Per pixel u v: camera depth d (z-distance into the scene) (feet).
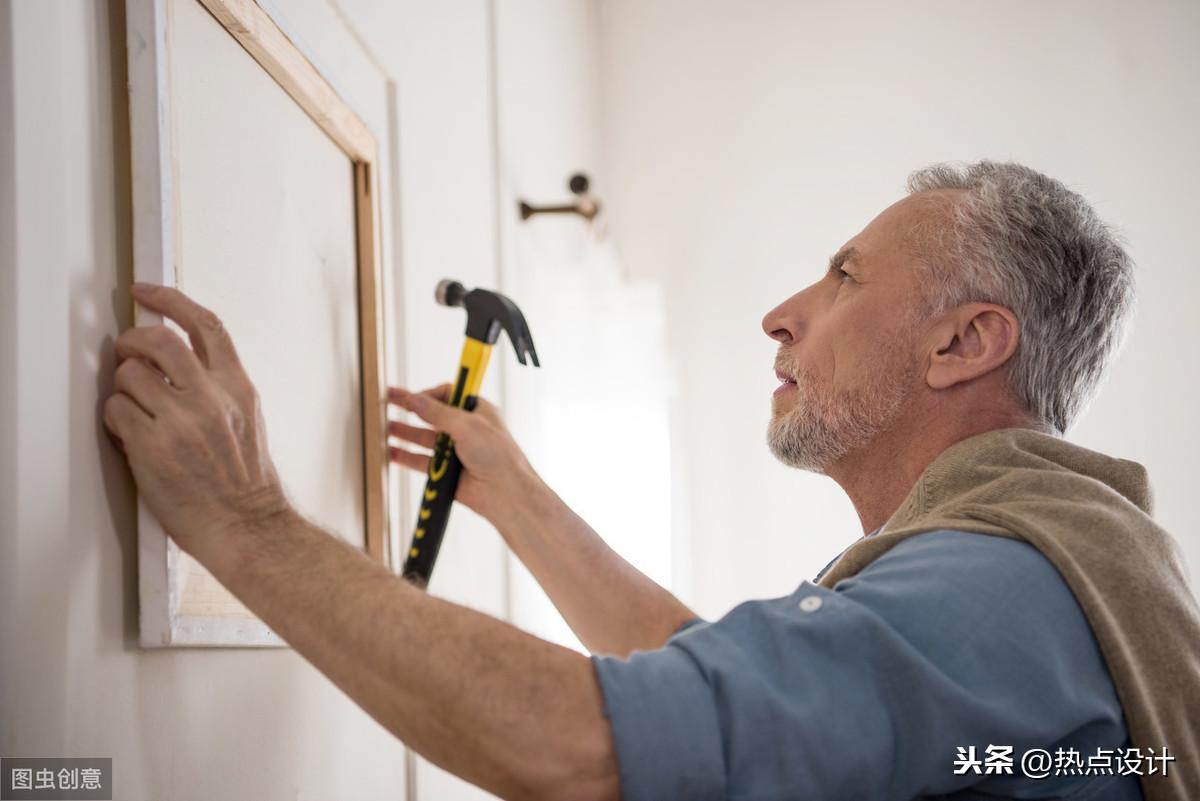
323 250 3.54
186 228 2.60
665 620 3.75
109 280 2.35
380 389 3.85
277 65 3.11
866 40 9.32
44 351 2.10
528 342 3.84
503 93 6.34
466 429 3.78
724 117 9.48
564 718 2.35
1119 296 3.66
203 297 2.68
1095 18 8.95
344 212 3.77
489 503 3.87
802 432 3.61
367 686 2.42
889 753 2.45
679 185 9.47
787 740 2.39
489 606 5.33
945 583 2.66
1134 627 2.79
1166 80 8.79
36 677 2.03
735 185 9.39
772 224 9.28
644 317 9.25
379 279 3.94
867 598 2.63
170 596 2.40
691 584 8.89
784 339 3.83
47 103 2.13
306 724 3.29
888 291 3.53
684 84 9.57
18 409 2.01
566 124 8.32
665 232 9.42
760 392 9.05
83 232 2.25
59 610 2.10
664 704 2.38
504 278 6.14
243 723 2.87
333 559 2.53
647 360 9.15
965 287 3.45
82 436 2.23
